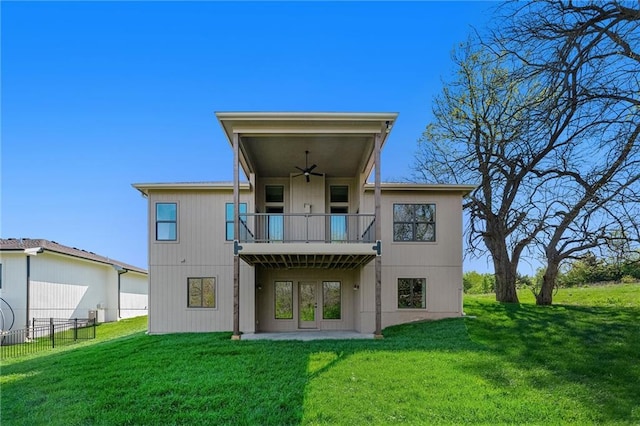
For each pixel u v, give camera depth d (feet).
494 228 60.39
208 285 49.39
